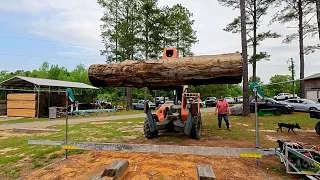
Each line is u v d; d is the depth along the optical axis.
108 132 8.73
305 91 19.88
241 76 4.64
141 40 22.97
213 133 8.30
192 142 6.68
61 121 13.87
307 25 19.11
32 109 17.00
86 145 4.69
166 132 8.13
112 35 24.41
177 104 8.09
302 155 3.79
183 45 30.20
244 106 14.53
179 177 3.81
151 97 40.41
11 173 4.20
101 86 5.66
